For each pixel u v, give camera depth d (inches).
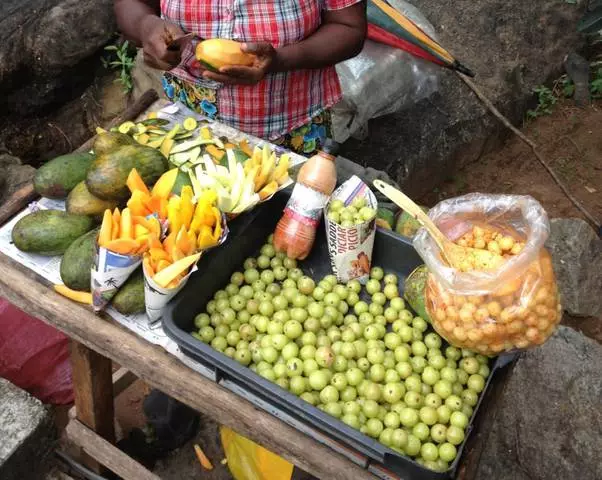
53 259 72.7
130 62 149.3
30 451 83.7
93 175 69.8
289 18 81.1
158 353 65.4
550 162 163.8
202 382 63.8
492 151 164.4
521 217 66.4
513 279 59.8
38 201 78.2
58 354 101.3
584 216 149.9
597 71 181.2
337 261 72.3
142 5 84.1
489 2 171.5
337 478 59.4
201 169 75.0
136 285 66.3
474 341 61.8
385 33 129.8
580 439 95.7
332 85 94.6
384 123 143.9
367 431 61.9
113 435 94.0
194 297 68.9
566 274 124.8
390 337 68.7
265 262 75.2
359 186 74.4
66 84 146.6
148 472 85.3
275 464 86.7
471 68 161.5
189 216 66.6
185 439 102.2
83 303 68.9
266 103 88.5
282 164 77.3
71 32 141.5
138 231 65.6
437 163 147.3
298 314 68.7
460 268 62.4
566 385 100.8
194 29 82.7
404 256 74.6
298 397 58.5
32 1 141.0
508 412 98.7
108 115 150.9
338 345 66.4
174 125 85.9
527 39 170.9
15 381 100.3
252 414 62.0
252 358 66.7
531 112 172.2
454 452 60.1
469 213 67.6
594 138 169.2
